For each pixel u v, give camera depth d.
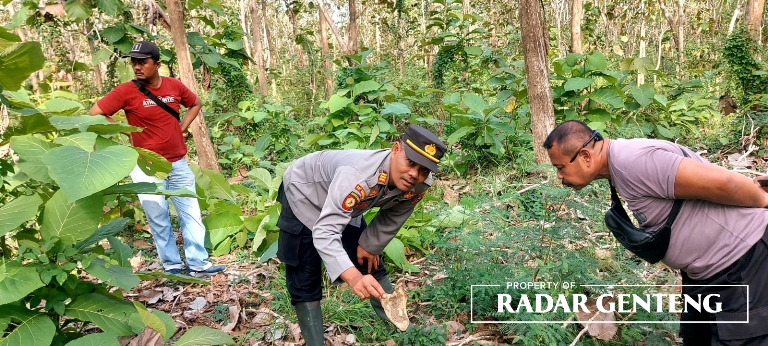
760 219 2.13
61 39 8.12
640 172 2.14
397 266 4.07
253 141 8.31
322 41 11.73
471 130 6.50
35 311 2.26
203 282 2.63
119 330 2.28
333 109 7.40
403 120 8.30
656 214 2.21
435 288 3.50
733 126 7.26
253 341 3.27
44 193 2.65
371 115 7.26
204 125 6.07
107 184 2.15
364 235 2.96
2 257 2.48
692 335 2.53
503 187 5.53
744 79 7.69
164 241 4.18
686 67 13.50
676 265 2.30
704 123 8.00
